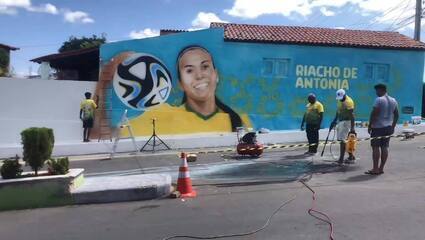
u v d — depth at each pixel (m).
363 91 21.58
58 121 17.66
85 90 18.12
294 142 17.95
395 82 21.95
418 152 13.72
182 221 7.15
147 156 14.87
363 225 6.68
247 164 12.16
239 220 7.09
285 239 6.18
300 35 21.86
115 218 7.47
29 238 6.64
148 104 19.05
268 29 22.66
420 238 6.12
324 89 21.17
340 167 11.41
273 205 7.89
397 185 9.24
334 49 21.23
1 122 17.03
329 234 6.32
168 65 19.39
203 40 19.81
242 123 20.23
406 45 22.03
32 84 17.39
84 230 6.91
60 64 23.97
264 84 20.50
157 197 8.66
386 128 10.30
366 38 22.73
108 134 18.41
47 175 8.55
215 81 19.97
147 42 19.12
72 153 15.82
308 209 7.56
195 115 19.62
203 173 10.98
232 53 20.16
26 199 8.27
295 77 20.83
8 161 8.45
